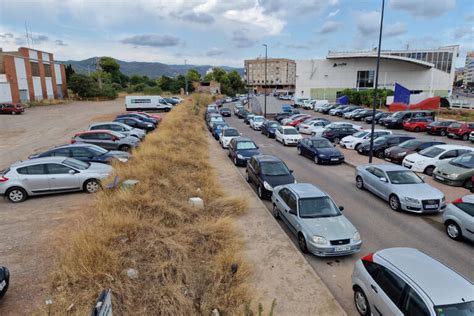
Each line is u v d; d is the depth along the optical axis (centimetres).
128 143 1856
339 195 1345
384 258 592
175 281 644
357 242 827
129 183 1093
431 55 7369
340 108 4872
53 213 1034
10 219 991
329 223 875
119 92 8756
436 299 474
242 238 899
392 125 3391
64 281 615
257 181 1359
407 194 1125
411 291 503
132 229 808
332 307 633
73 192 1261
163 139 1984
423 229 1012
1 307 577
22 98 5075
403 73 6800
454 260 824
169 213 948
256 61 16400
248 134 3306
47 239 841
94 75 9194
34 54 5438
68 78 7500
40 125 3136
